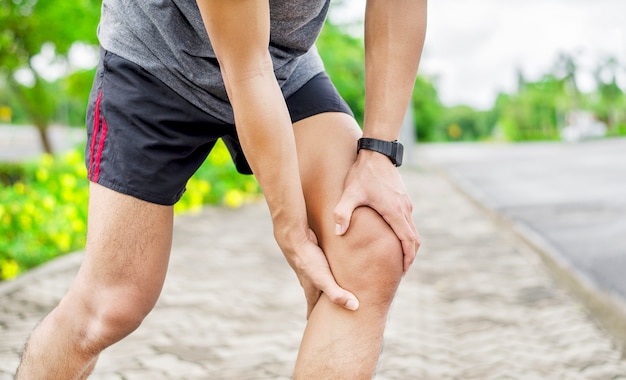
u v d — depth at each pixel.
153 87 1.44
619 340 3.37
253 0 1.17
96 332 1.52
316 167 1.43
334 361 1.33
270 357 3.09
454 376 2.90
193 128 1.47
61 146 29.05
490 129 72.31
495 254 5.57
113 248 1.47
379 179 1.38
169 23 1.41
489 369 2.98
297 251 1.35
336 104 1.51
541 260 5.29
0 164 8.98
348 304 1.33
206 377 2.83
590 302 4.07
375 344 1.36
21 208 5.04
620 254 5.41
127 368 2.92
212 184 8.58
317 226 1.40
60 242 5.07
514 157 20.89
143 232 1.47
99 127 1.50
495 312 3.87
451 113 72.69
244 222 7.07
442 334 3.48
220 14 1.17
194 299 4.05
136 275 1.49
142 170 1.45
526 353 3.18
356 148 1.46
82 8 11.09
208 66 1.42
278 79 1.46
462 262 5.25
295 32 1.44
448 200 9.73
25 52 12.45
